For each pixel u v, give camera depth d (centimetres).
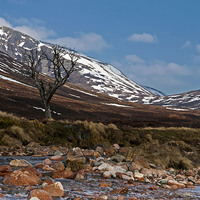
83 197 481
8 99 6919
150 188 620
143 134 2586
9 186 531
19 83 12606
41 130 1967
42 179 634
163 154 1285
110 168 838
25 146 1612
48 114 3362
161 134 2852
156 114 11344
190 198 534
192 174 1001
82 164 900
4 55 19650
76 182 646
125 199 488
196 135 3038
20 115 4916
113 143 2280
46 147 1667
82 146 1991
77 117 6606
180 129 3350
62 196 485
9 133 1669
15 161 826
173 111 16350
